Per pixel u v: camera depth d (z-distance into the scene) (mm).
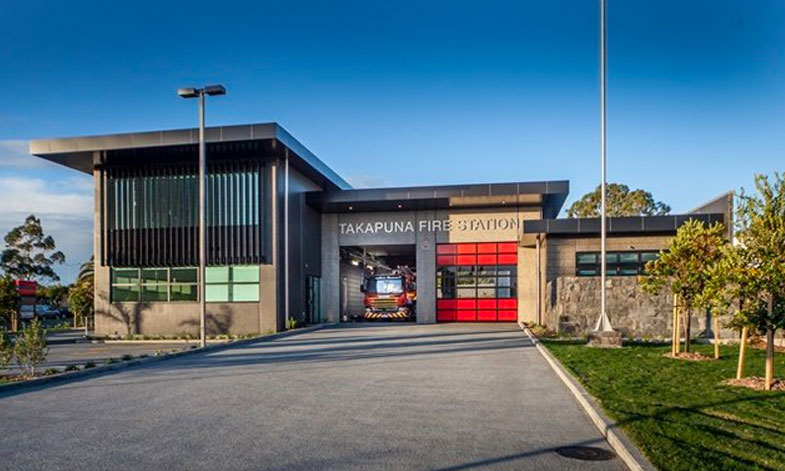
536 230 25984
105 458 6359
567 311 20547
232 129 24141
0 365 12680
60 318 52812
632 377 10898
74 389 10977
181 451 6586
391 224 32125
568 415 8336
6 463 6230
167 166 27172
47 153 25562
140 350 20391
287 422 7957
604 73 17359
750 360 13117
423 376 12109
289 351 17562
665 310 19703
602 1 17375
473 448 6645
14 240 54594
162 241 27016
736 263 10094
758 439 6535
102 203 27531
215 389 10727
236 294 26484
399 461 6168
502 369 13055
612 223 25703
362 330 26016
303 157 27312
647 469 5516
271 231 26391
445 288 31656
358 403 9250
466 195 28453
